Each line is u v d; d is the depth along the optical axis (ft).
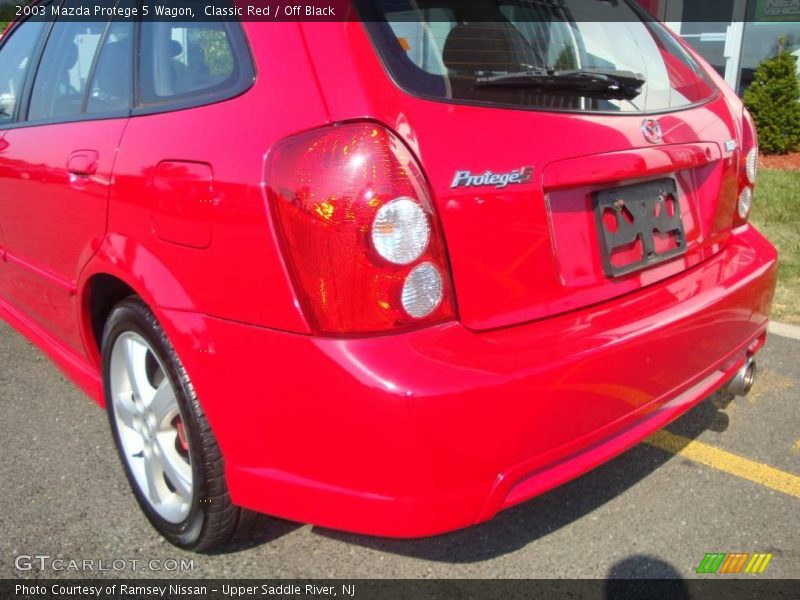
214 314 6.06
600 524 7.99
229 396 6.08
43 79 9.45
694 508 8.21
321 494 5.79
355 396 5.34
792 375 11.27
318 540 7.77
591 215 6.65
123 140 7.16
